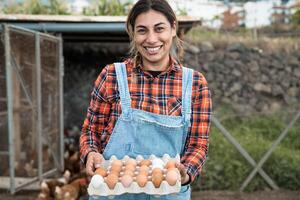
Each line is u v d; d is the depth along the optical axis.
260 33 10.13
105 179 1.70
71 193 4.53
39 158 5.09
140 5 1.85
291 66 9.42
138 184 1.67
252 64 9.38
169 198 1.88
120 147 1.85
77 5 6.57
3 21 5.20
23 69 4.73
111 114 1.90
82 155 1.91
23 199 4.83
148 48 1.84
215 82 9.23
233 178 5.69
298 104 9.08
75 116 8.37
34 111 5.00
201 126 1.90
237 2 10.16
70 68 8.34
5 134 4.77
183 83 1.88
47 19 5.15
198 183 5.64
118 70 1.89
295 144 7.34
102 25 5.30
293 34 10.05
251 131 7.68
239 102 9.12
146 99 1.85
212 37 9.72
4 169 4.88
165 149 1.86
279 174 5.73
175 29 1.93
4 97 4.69
